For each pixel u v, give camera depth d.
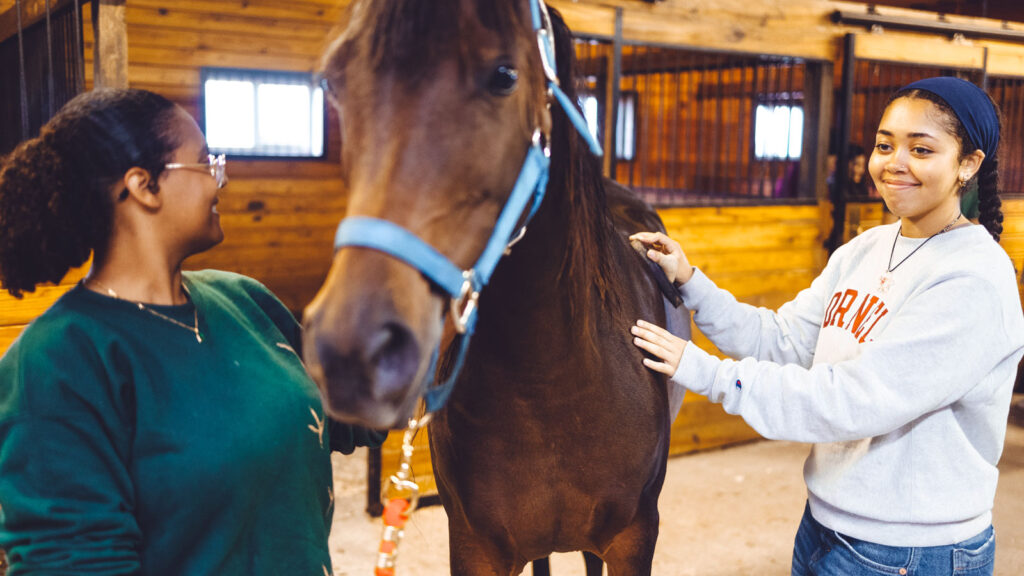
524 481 1.12
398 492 2.75
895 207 1.10
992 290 1.01
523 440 1.09
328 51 0.76
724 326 1.38
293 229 5.20
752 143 5.77
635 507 1.21
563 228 0.95
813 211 3.54
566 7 2.86
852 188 3.93
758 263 3.43
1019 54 3.95
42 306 1.87
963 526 1.08
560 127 0.91
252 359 0.86
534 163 0.79
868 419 1.01
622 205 1.90
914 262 1.09
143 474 0.76
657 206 3.13
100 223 0.79
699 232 3.26
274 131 5.09
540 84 0.79
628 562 1.28
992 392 1.05
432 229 0.69
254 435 0.81
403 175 0.68
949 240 1.07
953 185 1.08
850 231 3.55
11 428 0.71
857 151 3.92
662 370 1.14
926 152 1.05
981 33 3.74
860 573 1.13
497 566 1.22
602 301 1.11
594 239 1.07
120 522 0.73
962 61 3.75
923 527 1.08
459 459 1.14
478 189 0.72
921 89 1.07
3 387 0.74
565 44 0.92
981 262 1.03
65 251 0.77
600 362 1.09
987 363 1.01
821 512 1.17
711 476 3.07
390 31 0.69
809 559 1.25
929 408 1.01
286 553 0.86
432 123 0.68
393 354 0.64
